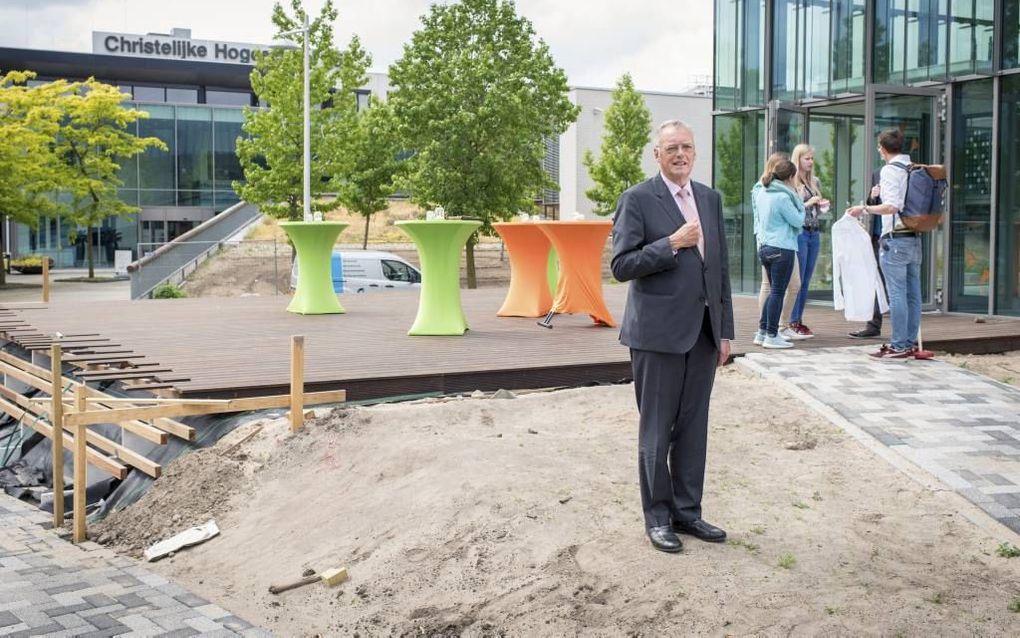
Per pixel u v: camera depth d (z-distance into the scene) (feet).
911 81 41.11
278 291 100.73
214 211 155.53
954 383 24.64
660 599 13.15
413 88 97.09
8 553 19.40
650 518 14.92
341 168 112.78
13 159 114.93
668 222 14.55
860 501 17.06
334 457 20.20
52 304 51.62
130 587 16.51
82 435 20.58
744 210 48.78
